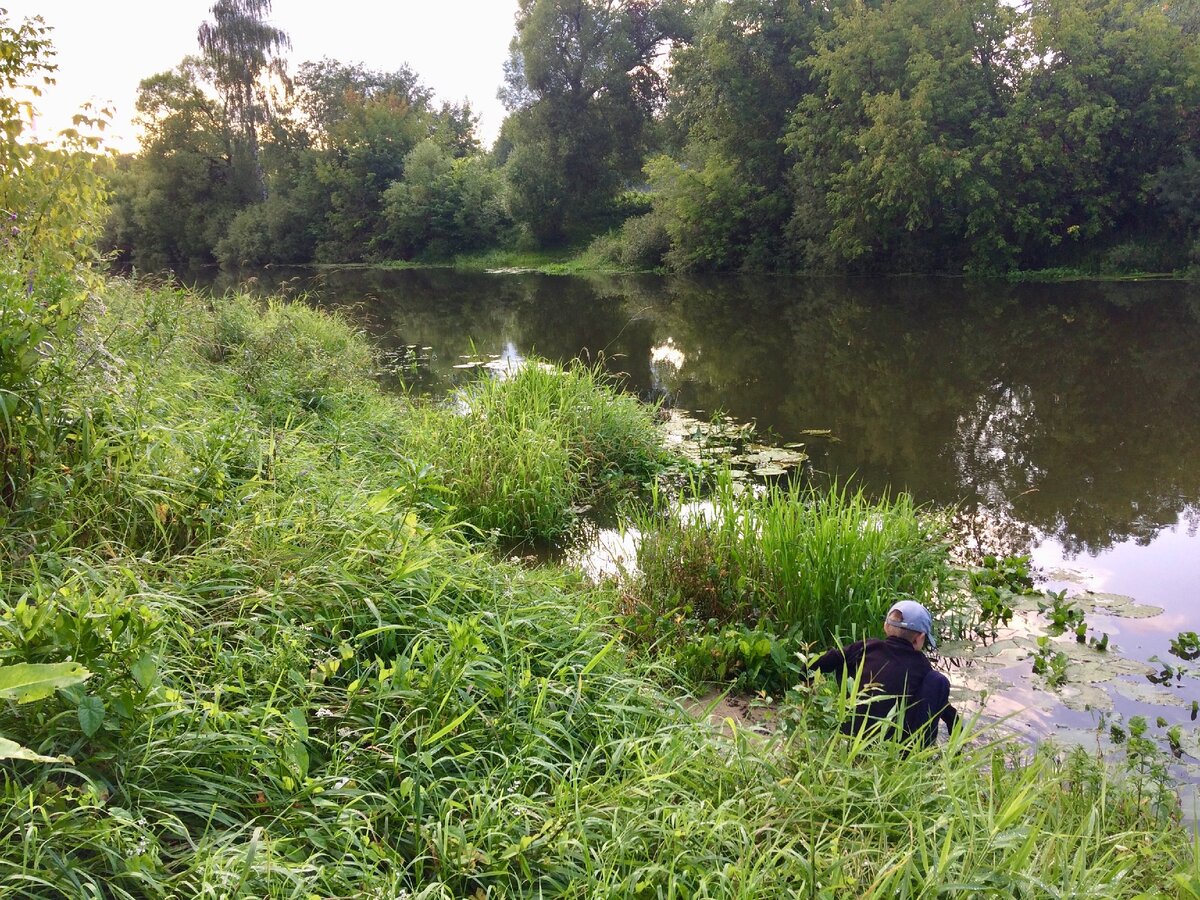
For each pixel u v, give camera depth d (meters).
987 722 4.33
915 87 28.95
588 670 3.87
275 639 3.46
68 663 2.27
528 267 44.94
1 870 2.19
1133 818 3.41
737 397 12.58
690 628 5.08
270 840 2.57
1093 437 9.97
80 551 3.83
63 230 6.16
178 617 3.43
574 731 3.59
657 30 47.94
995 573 6.01
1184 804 3.65
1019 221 28.33
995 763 3.58
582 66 46.59
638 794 3.06
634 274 38.62
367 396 9.62
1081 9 27.70
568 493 7.48
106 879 2.26
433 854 2.73
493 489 6.99
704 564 5.47
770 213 35.44
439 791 3.01
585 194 48.78
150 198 55.00
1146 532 7.05
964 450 9.59
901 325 19.16
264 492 4.79
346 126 54.25
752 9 34.69
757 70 35.53
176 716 2.84
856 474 8.76
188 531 4.25
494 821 2.86
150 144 56.22
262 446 5.71
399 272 43.91
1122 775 3.79
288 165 55.97
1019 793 3.01
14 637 2.65
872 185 29.83
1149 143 28.11
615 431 8.94
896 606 4.09
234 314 10.94
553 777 3.18
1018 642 5.15
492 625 4.20
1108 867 2.81
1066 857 2.75
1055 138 27.88
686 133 46.91
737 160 36.62
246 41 52.75
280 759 2.84
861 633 5.05
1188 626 5.40
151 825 2.49
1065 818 3.27
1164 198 27.11
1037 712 4.42
